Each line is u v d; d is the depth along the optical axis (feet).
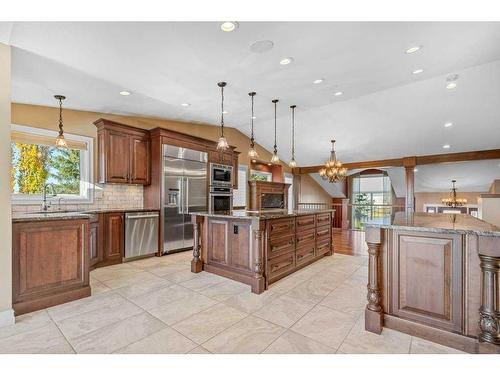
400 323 6.75
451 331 6.13
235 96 13.01
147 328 6.85
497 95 14.97
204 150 17.26
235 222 10.71
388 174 35.47
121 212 13.19
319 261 14.02
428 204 40.24
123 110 13.98
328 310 8.01
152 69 9.44
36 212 11.34
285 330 6.81
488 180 33.24
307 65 9.96
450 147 21.91
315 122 20.42
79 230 8.82
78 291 8.70
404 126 19.45
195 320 7.29
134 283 10.28
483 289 5.62
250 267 10.17
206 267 11.77
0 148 7.05
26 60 8.25
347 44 8.57
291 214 11.35
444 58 10.43
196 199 16.62
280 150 26.17
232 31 7.39
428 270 6.43
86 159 13.47
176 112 15.29
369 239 6.93
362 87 12.85
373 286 6.83
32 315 7.54
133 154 14.37
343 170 20.99
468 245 5.98
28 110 11.73
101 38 7.29
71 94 11.14
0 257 6.98
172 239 15.19
